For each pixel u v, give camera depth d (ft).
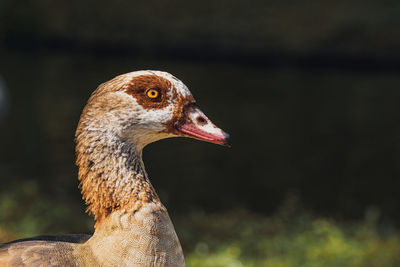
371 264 25.30
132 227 11.80
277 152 48.78
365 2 97.04
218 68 91.50
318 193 39.99
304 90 73.82
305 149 49.75
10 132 51.37
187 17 105.09
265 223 31.30
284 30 97.50
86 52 108.68
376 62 90.58
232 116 60.23
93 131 12.30
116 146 12.34
